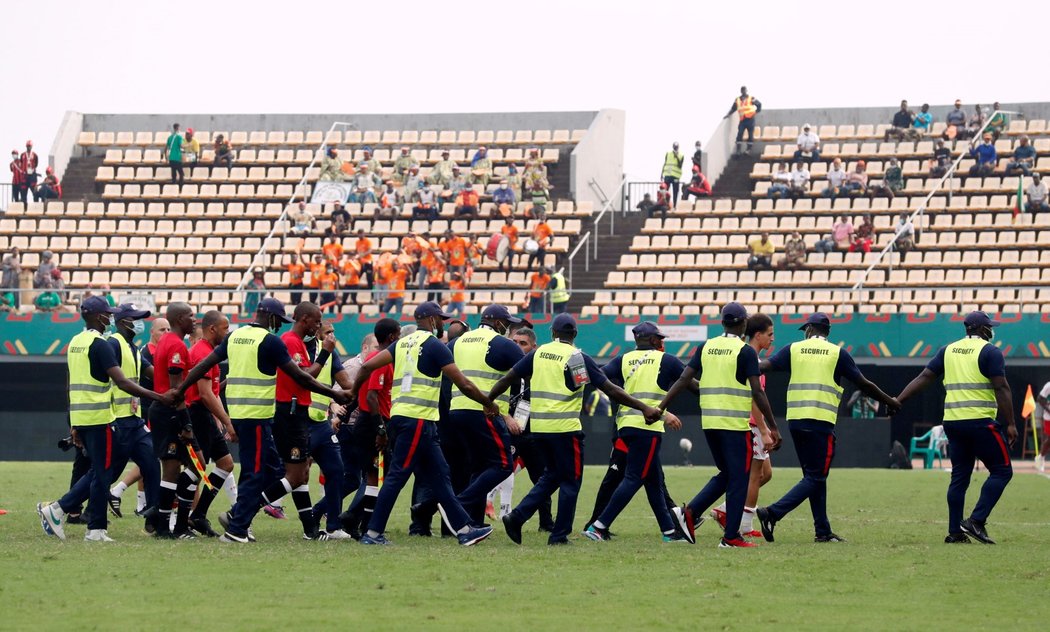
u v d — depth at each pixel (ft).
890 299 312.71
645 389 125.90
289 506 171.94
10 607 85.05
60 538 124.06
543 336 317.83
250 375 120.16
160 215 405.18
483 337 127.24
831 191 383.45
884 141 414.82
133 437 123.54
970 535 127.95
